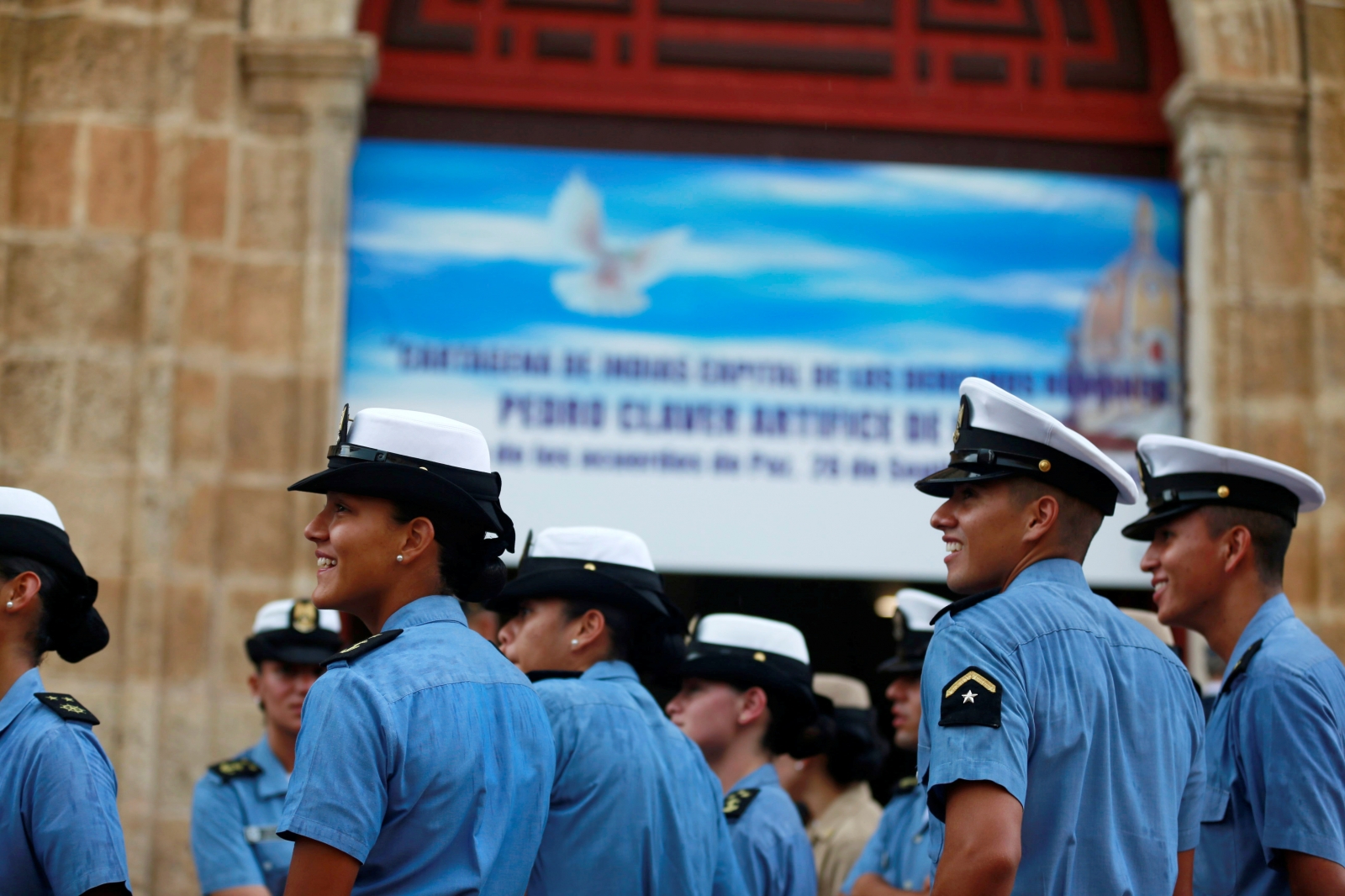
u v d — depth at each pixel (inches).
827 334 294.5
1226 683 131.3
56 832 106.5
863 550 288.4
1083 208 305.6
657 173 298.2
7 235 270.1
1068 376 299.0
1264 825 123.0
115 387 267.0
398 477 100.8
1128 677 104.3
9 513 119.3
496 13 303.6
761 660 169.3
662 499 285.9
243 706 262.7
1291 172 295.4
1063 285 302.0
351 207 290.5
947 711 96.8
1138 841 101.0
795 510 287.9
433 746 93.8
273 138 281.4
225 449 271.1
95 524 262.2
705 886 133.3
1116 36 312.8
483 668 101.0
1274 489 136.8
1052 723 98.5
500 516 106.2
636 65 304.3
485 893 94.7
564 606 142.6
